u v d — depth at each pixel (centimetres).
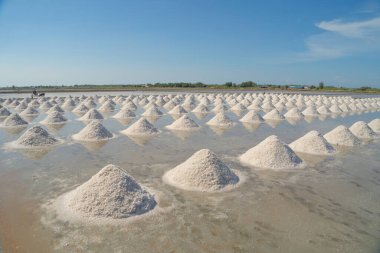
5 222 570
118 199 609
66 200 655
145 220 583
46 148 1112
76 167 893
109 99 2856
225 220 589
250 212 624
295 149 1130
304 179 828
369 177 855
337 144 1245
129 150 1099
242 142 1268
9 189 725
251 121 1847
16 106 2586
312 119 2064
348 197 714
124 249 490
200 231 547
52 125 1633
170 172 842
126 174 673
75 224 564
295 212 630
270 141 991
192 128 1564
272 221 590
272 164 924
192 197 691
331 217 614
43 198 674
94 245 500
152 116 2042
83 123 1709
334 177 849
